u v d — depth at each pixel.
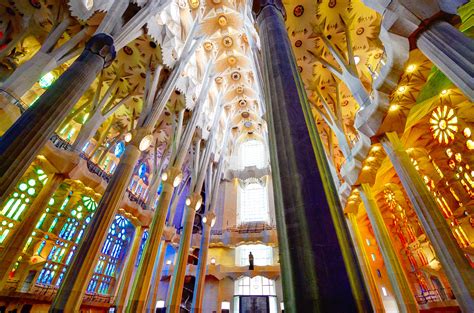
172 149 17.20
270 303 19.55
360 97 11.99
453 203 14.71
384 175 17.05
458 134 13.77
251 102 27.41
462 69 5.13
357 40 14.61
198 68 21.98
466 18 9.19
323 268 2.84
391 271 11.45
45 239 16.00
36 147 6.00
